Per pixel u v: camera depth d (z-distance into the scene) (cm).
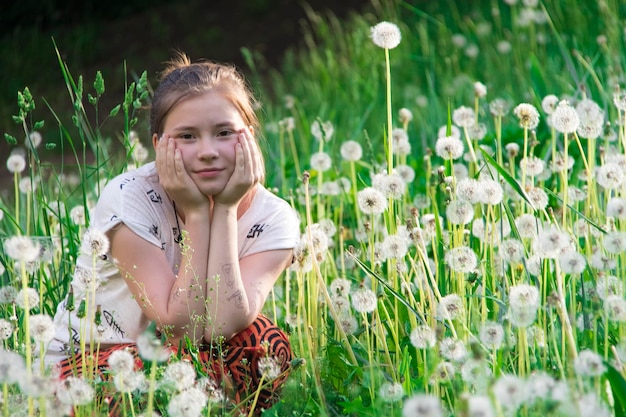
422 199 389
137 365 267
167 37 1261
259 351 283
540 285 264
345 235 412
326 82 764
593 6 742
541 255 257
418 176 464
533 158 339
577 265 233
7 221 457
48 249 303
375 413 241
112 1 1343
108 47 1234
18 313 318
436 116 584
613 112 460
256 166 287
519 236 279
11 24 1292
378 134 632
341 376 284
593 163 328
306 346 300
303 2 1264
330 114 666
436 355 232
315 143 574
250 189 288
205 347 288
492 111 388
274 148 590
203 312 280
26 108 341
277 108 721
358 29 845
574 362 205
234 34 1239
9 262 338
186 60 324
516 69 661
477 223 313
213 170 283
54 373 244
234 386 283
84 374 241
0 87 1073
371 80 724
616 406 220
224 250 284
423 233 303
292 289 354
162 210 295
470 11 904
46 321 230
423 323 267
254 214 305
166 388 229
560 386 194
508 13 857
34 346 276
